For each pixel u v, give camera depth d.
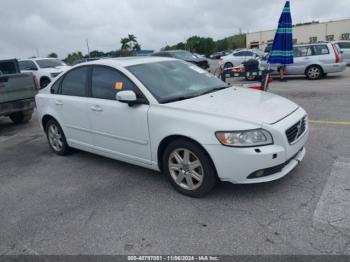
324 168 4.55
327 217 3.39
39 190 4.68
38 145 6.97
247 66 9.26
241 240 3.16
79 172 5.20
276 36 7.15
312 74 14.50
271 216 3.49
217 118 3.71
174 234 3.35
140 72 4.64
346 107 8.27
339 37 53.31
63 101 5.50
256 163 3.54
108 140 4.88
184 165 4.00
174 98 4.29
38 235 3.56
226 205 3.78
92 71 5.11
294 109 4.19
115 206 4.00
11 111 8.18
